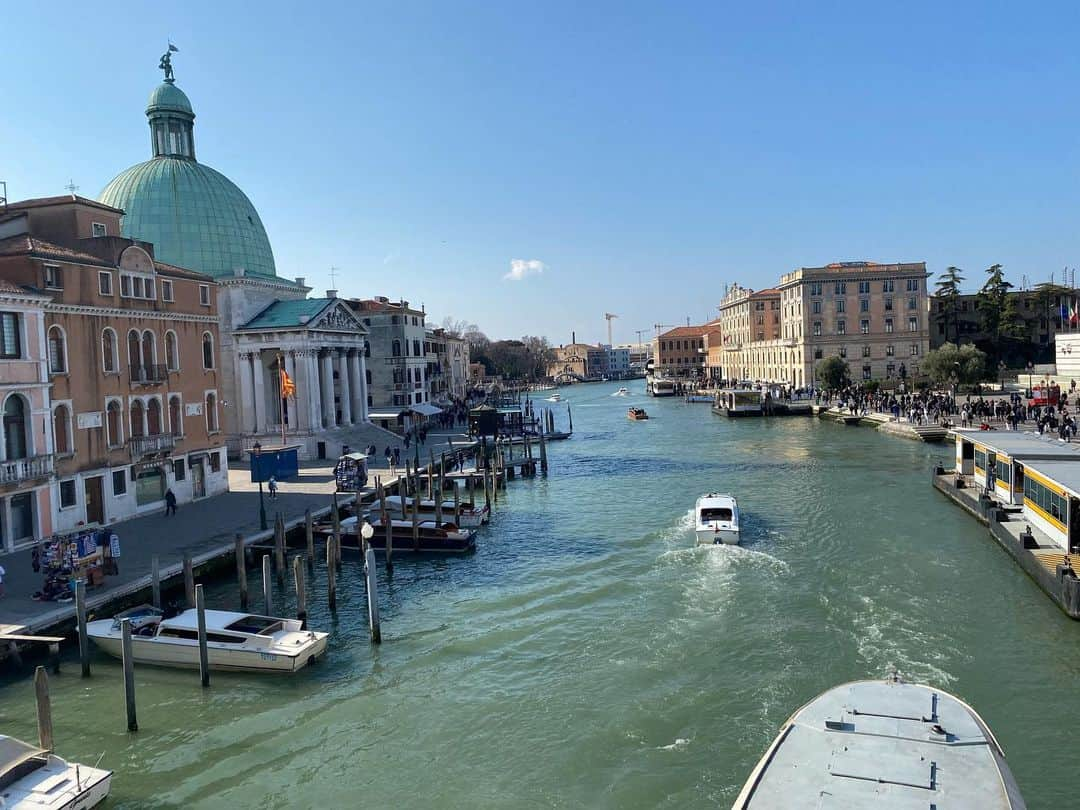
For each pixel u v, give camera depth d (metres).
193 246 62.72
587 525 39.75
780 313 129.62
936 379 81.00
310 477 52.28
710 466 57.50
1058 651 21.83
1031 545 28.67
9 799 15.28
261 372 62.62
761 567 30.36
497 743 18.39
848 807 11.21
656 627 24.69
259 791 16.89
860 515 38.59
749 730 18.27
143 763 18.02
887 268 103.81
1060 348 79.31
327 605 28.59
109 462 36.53
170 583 28.56
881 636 23.19
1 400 30.53
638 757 17.45
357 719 19.84
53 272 33.62
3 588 25.94
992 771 11.96
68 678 22.30
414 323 95.19
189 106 67.00
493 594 29.05
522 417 81.06
